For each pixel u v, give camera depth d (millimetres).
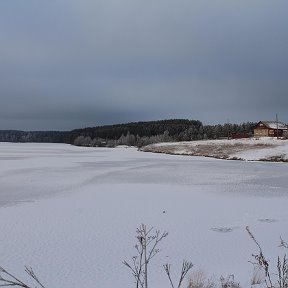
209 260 9180
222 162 46594
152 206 16438
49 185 23656
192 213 15000
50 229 12391
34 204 16953
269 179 27406
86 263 9086
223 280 6688
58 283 7828
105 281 7895
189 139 145625
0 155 65688
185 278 7852
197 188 22359
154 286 7469
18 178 27641
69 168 36969
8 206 16469
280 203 17406
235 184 24375
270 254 9523
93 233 11883
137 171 33594
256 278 6863
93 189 21844
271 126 100312
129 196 19234
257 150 57250
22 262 9203
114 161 48344
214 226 12828
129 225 12977
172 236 11516
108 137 191000
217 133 146375
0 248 10320
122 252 9961
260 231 12133
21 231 12148
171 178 27828
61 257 9570
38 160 50656
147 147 85625
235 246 10406
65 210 15531
